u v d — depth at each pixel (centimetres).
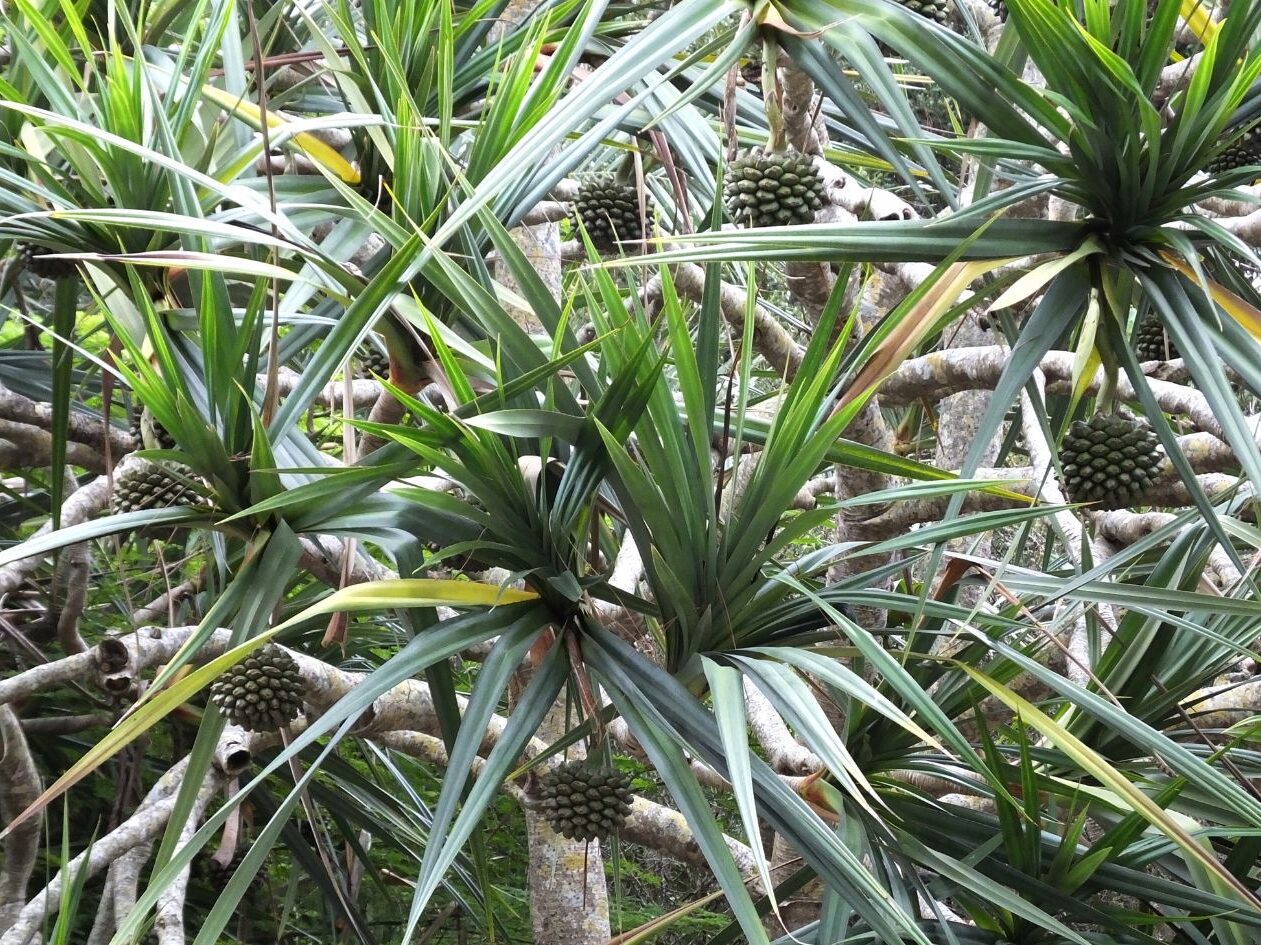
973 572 313
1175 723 299
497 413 241
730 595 259
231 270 242
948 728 229
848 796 275
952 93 247
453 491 328
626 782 254
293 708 256
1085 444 253
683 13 253
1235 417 229
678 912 256
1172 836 233
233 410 257
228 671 255
